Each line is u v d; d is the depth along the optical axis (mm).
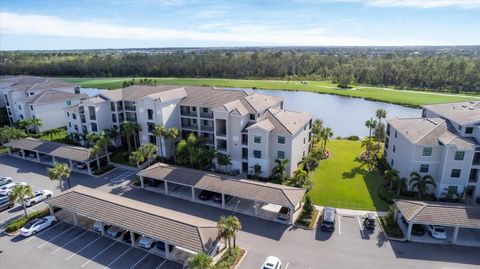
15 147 66000
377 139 72750
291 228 40094
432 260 34062
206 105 60906
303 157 59719
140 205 40875
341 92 155000
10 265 34250
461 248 35969
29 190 42594
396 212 40594
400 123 55219
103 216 38781
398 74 170625
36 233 39906
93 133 63719
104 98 69500
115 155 65875
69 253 36125
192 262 29062
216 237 34625
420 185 45844
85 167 59844
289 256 34906
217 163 57156
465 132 46188
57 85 96750
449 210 37375
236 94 64062
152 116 62406
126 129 62375
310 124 63781
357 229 39750
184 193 49531
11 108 87500
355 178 54312
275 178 53094
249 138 53688
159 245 36438
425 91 154500
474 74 145750
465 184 45625
